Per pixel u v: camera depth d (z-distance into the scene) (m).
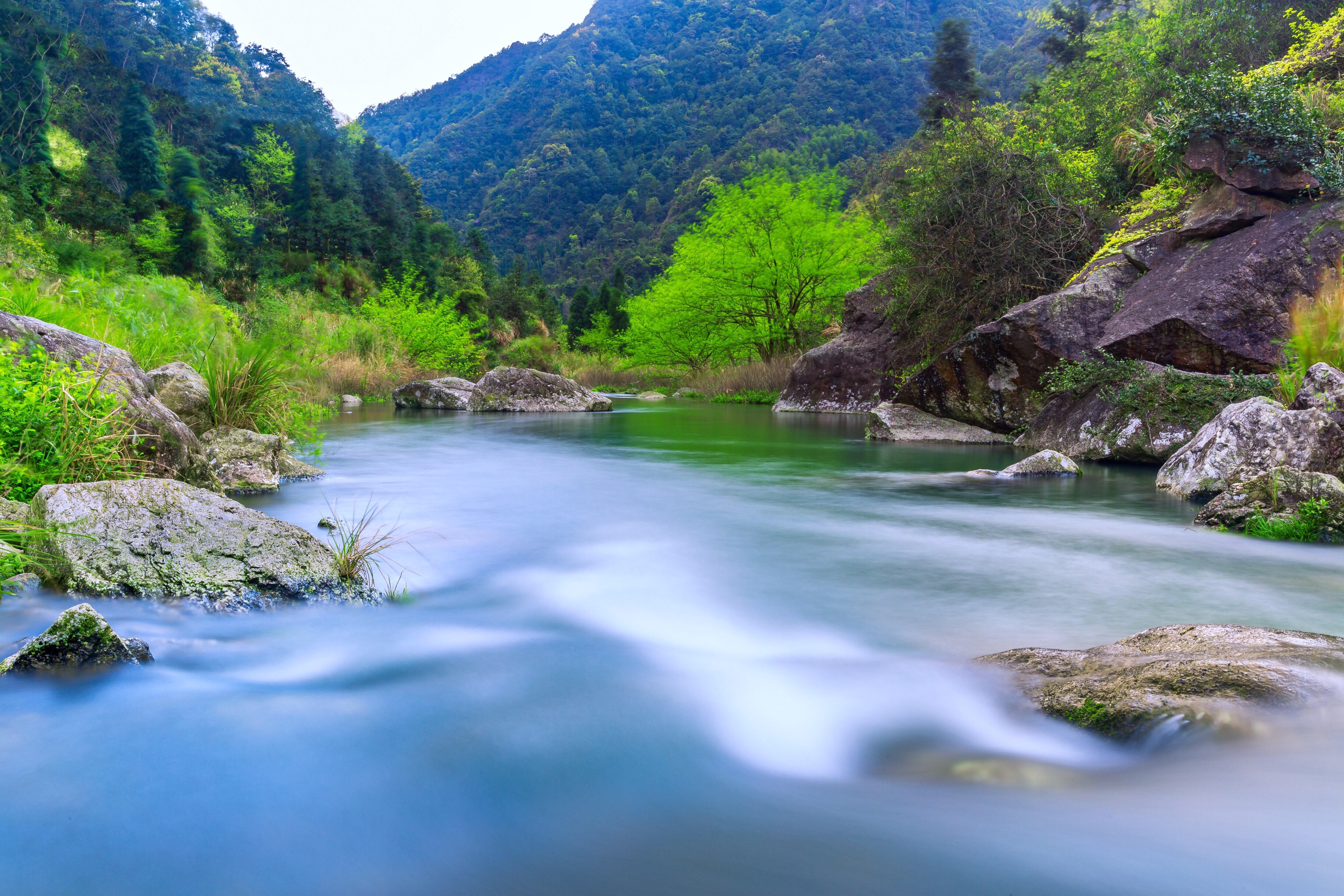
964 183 14.02
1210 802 1.86
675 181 186.38
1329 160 8.69
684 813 1.90
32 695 2.51
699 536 5.15
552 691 2.65
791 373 19.38
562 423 15.34
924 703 2.55
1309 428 5.78
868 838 1.77
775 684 2.71
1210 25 15.50
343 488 7.02
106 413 4.85
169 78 106.12
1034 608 3.55
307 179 55.53
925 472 8.35
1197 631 2.87
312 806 1.91
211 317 10.62
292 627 3.28
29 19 55.84
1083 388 9.34
